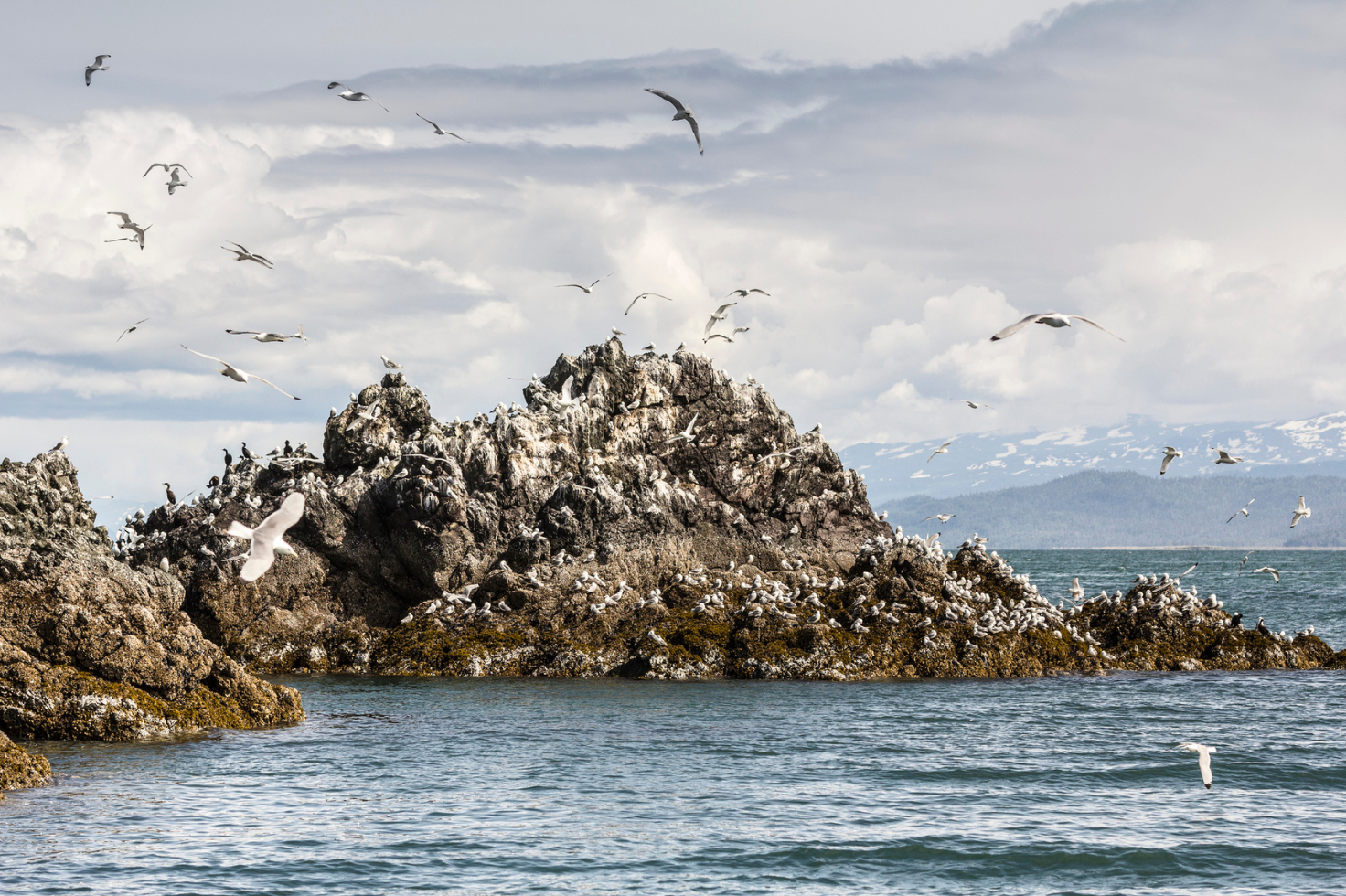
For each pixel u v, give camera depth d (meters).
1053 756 48.09
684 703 59.97
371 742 49.06
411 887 31.66
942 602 73.06
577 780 43.34
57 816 36.81
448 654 70.69
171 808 38.03
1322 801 41.47
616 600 73.00
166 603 53.00
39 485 55.47
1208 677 70.50
